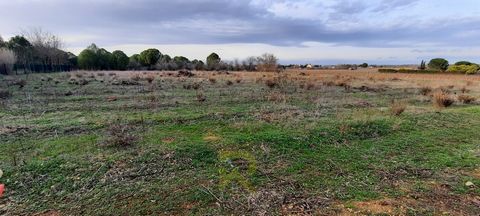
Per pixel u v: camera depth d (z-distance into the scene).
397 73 36.75
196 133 6.16
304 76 25.67
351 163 4.80
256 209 3.42
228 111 8.45
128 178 4.12
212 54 40.62
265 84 16.42
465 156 5.20
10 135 5.91
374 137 6.20
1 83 15.18
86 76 21.11
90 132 6.20
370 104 10.38
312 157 5.00
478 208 3.47
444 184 4.09
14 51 27.16
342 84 16.83
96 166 4.40
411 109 9.25
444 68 40.38
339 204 3.54
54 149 5.12
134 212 3.36
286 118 7.44
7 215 3.30
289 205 3.52
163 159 4.70
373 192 3.84
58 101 10.08
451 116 8.29
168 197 3.66
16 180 4.00
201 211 3.39
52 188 3.84
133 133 6.05
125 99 10.63
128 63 37.59
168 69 37.66
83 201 3.58
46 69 30.81
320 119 7.33
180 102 9.98
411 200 3.64
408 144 5.80
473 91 16.41
